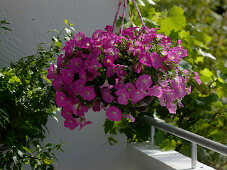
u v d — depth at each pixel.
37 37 3.22
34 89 2.89
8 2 3.15
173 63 2.36
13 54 3.18
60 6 3.27
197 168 2.97
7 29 3.01
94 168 3.48
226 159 3.51
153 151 3.36
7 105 2.83
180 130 3.05
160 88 2.29
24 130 2.90
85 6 3.33
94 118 3.46
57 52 3.03
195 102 3.43
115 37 2.36
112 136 3.53
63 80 2.34
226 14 4.43
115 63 2.34
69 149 3.39
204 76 3.41
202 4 4.40
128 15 3.45
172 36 3.43
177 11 3.43
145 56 2.29
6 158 2.77
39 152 2.93
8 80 2.84
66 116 2.38
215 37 4.43
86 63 2.31
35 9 3.21
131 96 2.28
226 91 3.42
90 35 3.36
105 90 2.30
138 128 3.55
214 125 3.46
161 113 3.63
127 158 3.59
